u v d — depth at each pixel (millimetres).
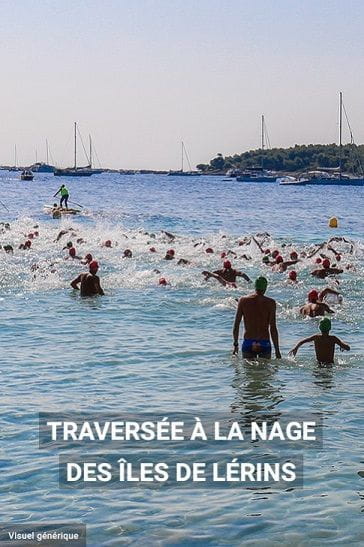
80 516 7984
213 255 31938
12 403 11688
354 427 10781
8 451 9703
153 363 14438
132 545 7395
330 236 43719
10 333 17016
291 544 7438
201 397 12242
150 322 18406
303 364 14516
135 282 24422
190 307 20375
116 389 12617
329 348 14688
